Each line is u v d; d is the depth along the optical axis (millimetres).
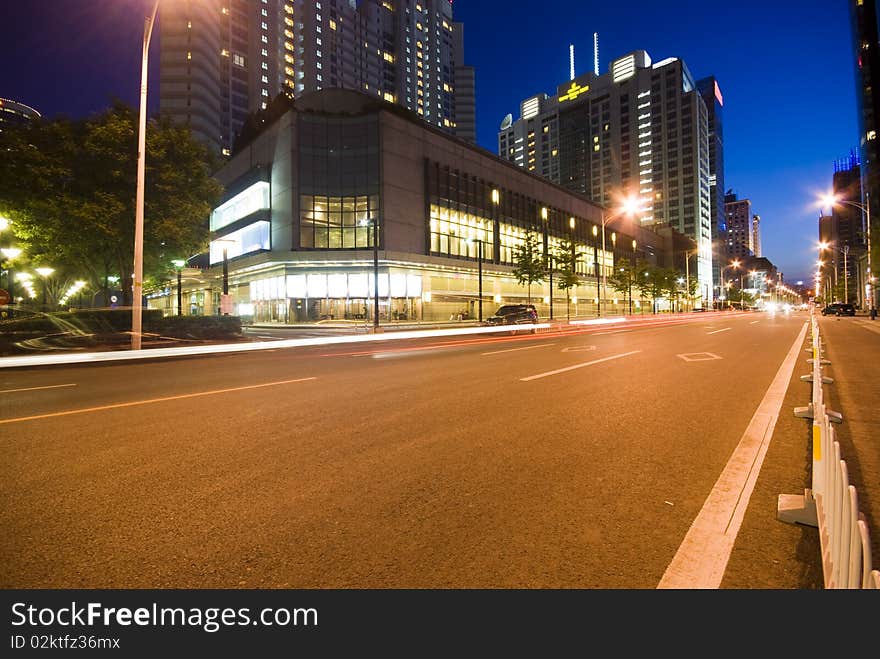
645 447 4629
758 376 9086
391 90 145125
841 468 2100
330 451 4598
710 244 143875
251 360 13922
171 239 23297
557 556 2635
